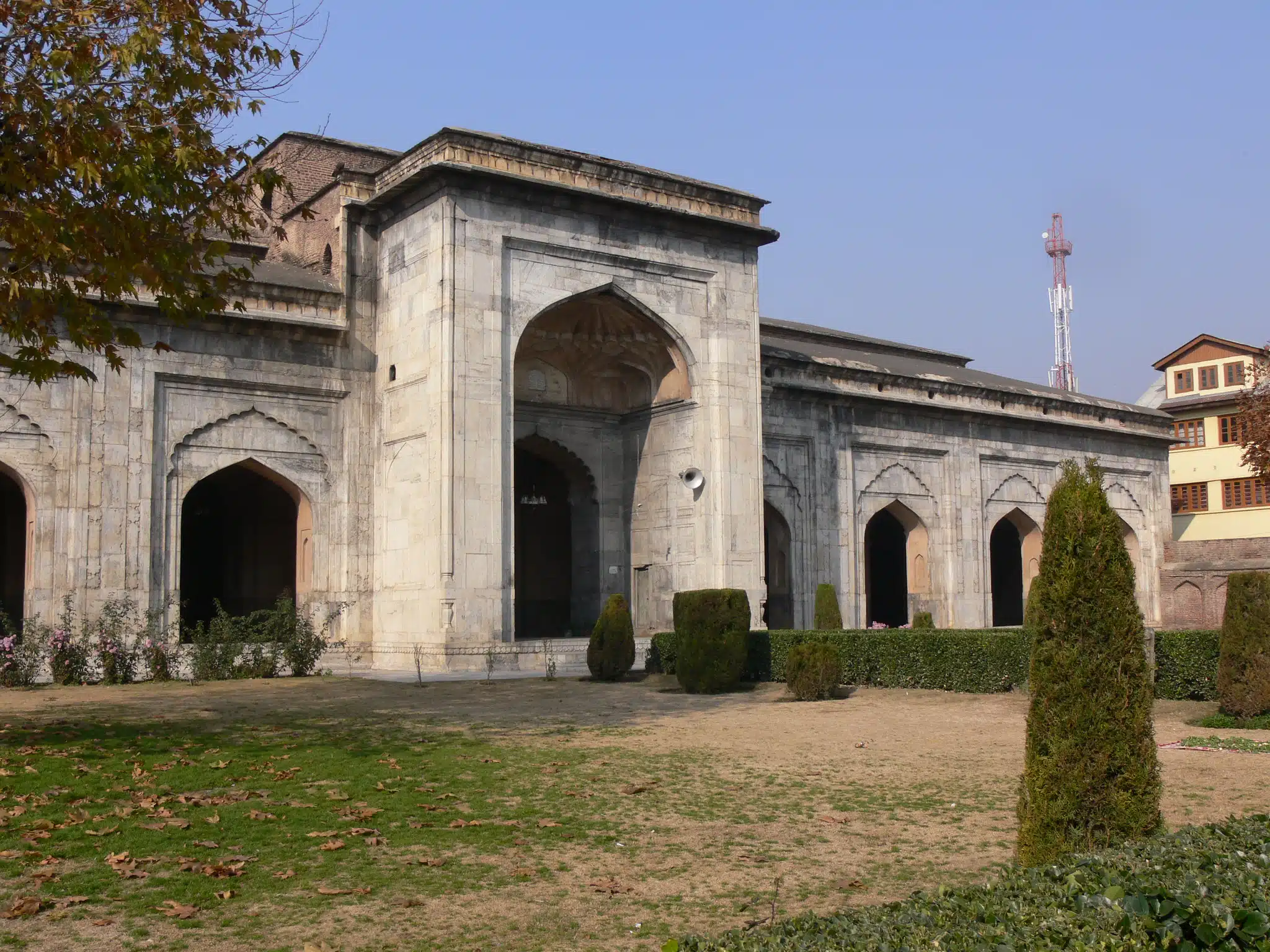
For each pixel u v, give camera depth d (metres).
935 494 24.22
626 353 18.94
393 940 4.14
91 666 13.64
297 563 16.91
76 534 14.79
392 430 16.64
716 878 4.96
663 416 18.80
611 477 19.70
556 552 21.55
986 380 28.39
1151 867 3.60
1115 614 4.64
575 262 16.73
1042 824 4.58
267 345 16.47
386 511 16.66
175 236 8.60
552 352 19.08
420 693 12.34
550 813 6.13
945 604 24.00
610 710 10.70
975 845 5.50
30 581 14.47
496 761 7.62
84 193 7.98
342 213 17.14
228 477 21.86
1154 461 29.36
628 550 19.53
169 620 15.41
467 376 15.44
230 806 6.09
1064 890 3.39
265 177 8.91
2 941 4.02
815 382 22.08
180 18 8.05
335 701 11.38
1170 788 6.75
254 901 4.54
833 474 22.22
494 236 15.91
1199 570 27.88
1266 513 32.50
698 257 18.00
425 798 6.42
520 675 14.69
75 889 4.61
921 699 11.48
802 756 7.99
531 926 4.31
